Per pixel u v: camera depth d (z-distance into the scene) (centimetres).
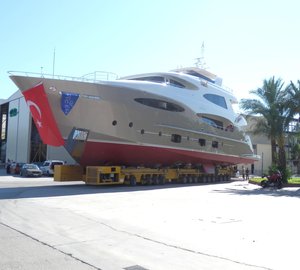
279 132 3547
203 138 3403
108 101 2617
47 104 2414
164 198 1923
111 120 2639
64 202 1655
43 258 712
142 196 2012
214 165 3756
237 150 3997
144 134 2827
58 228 1022
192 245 845
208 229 1048
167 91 3041
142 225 1094
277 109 3562
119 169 2705
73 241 864
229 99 3916
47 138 2533
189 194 2212
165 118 2984
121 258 724
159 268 662
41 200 1716
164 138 2978
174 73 3231
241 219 1239
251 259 730
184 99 3180
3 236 902
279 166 3444
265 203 1769
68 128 2486
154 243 859
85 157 2656
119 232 981
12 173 4812
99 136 2602
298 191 2638
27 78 2350
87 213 1321
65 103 2448
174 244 852
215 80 3956
